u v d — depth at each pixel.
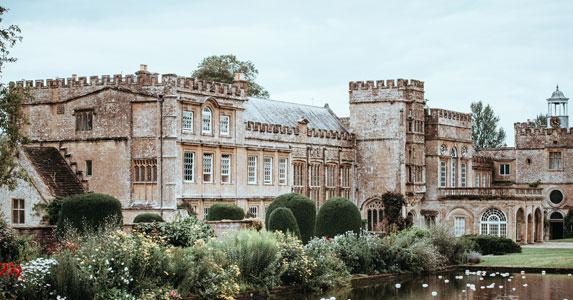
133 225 52.19
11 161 49.38
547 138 107.00
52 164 72.25
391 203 93.31
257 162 82.44
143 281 40.28
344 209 63.38
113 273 39.06
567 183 105.94
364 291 49.59
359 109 97.62
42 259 38.22
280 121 89.25
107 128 73.31
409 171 96.31
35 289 36.41
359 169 97.50
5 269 35.94
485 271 61.72
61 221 51.12
